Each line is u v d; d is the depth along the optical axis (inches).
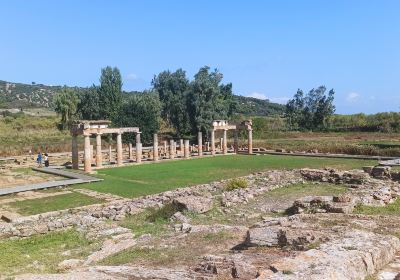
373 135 3321.9
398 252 530.0
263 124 4148.6
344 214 756.0
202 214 970.1
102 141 3179.1
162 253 649.6
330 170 1455.5
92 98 3919.8
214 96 3592.5
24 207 1222.3
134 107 3245.6
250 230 641.6
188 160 2468.0
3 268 624.1
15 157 2632.9
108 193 1423.5
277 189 1278.3
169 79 4168.3
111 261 629.9
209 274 497.0
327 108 4215.1
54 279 487.5
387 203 940.0
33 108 5964.6
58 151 3046.3
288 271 419.8
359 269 444.8
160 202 1139.9
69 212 1119.0
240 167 2062.0
